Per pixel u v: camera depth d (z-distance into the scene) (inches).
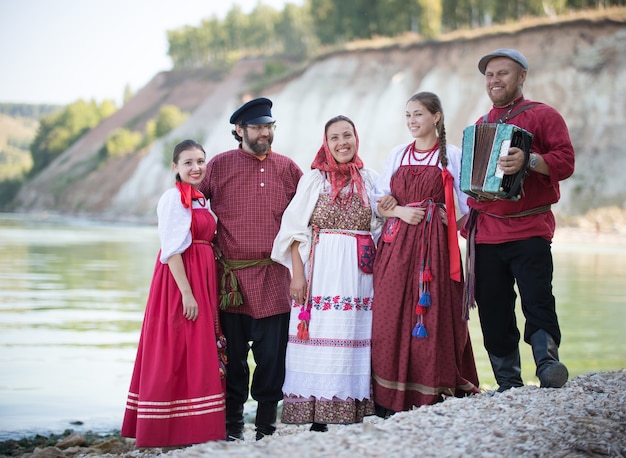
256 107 210.2
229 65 3914.9
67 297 693.3
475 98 1978.3
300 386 195.3
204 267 198.2
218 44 4690.0
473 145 180.1
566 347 450.0
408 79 2171.5
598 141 1695.4
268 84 2640.3
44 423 286.4
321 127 2217.0
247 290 207.0
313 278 197.9
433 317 190.2
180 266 192.5
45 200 3506.4
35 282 819.4
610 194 1571.1
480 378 353.4
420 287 190.5
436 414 163.9
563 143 181.8
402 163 200.5
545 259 184.4
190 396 190.2
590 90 1803.6
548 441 145.3
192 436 189.0
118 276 886.4
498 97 190.2
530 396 173.3
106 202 3063.5
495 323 192.1
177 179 201.8
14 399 324.2
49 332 503.5
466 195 196.1
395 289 193.0
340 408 193.0
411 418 161.2
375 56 2331.4
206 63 4377.5
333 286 196.2
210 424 189.8
